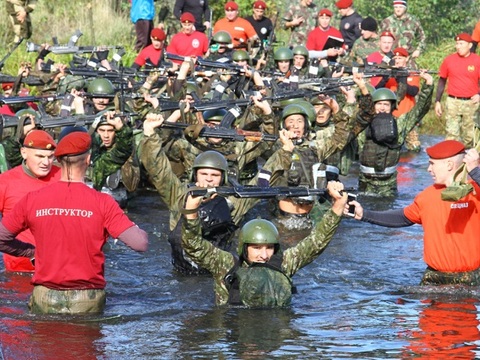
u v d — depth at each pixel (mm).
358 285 9930
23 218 8461
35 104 15297
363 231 12539
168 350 7664
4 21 23203
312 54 19188
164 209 13773
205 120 11648
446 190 9023
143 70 15156
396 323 8438
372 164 14969
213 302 9156
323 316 8664
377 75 15375
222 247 10086
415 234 12422
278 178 11406
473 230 9508
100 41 25141
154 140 10047
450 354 7566
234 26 20594
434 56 25859
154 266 10672
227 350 7660
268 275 8961
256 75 13477
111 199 8500
